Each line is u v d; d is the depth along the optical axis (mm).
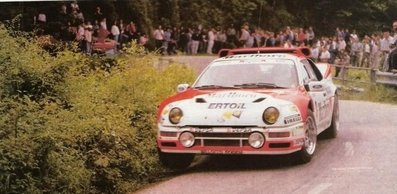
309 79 8617
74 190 6012
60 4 17812
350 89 18906
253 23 40281
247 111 7020
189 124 7129
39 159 5586
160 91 8930
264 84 7934
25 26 15344
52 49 8641
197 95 7590
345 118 12141
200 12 37562
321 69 10078
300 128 7199
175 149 7215
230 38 32812
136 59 9344
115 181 6734
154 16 33312
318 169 7191
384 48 23672
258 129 6934
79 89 7281
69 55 7984
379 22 40938
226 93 7535
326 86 9242
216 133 7031
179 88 8180
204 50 31234
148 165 7410
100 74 8531
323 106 8719
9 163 5285
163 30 31141
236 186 6527
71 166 5891
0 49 6547
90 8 26125
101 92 7711
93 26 21609
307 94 7887
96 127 6520
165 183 6918
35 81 6578
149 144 7625
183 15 36688
